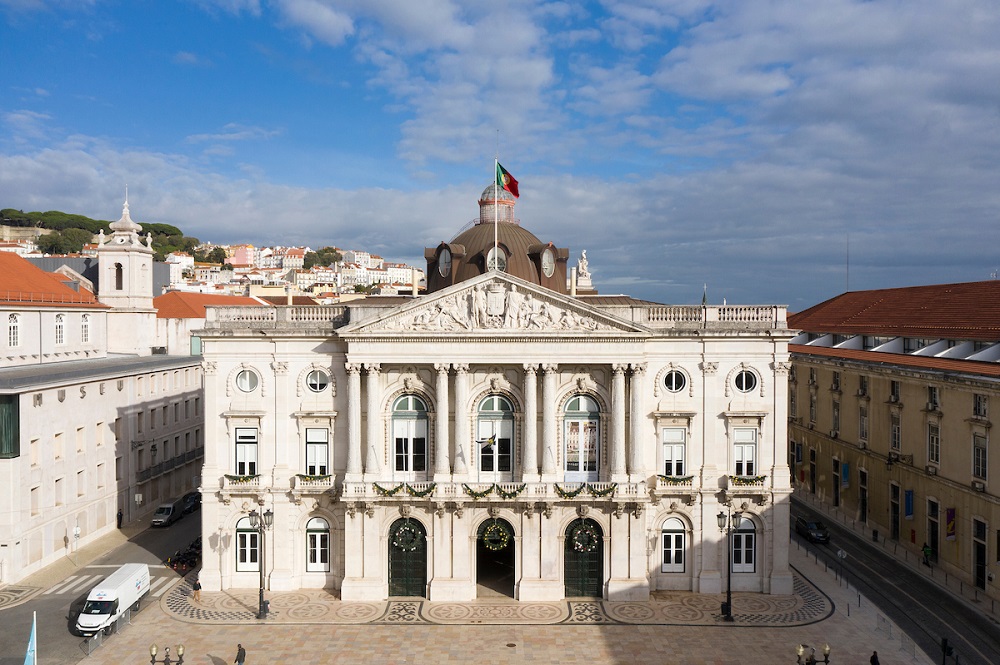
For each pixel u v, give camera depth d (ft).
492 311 161.48
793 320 330.54
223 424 167.94
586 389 165.48
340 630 148.15
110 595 145.48
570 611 157.79
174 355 290.97
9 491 173.06
